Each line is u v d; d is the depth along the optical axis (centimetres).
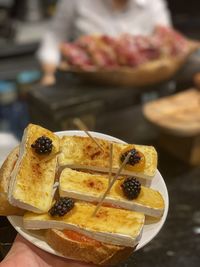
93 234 39
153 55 87
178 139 78
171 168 75
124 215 41
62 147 46
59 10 119
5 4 134
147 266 55
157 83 87
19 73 131
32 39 132
